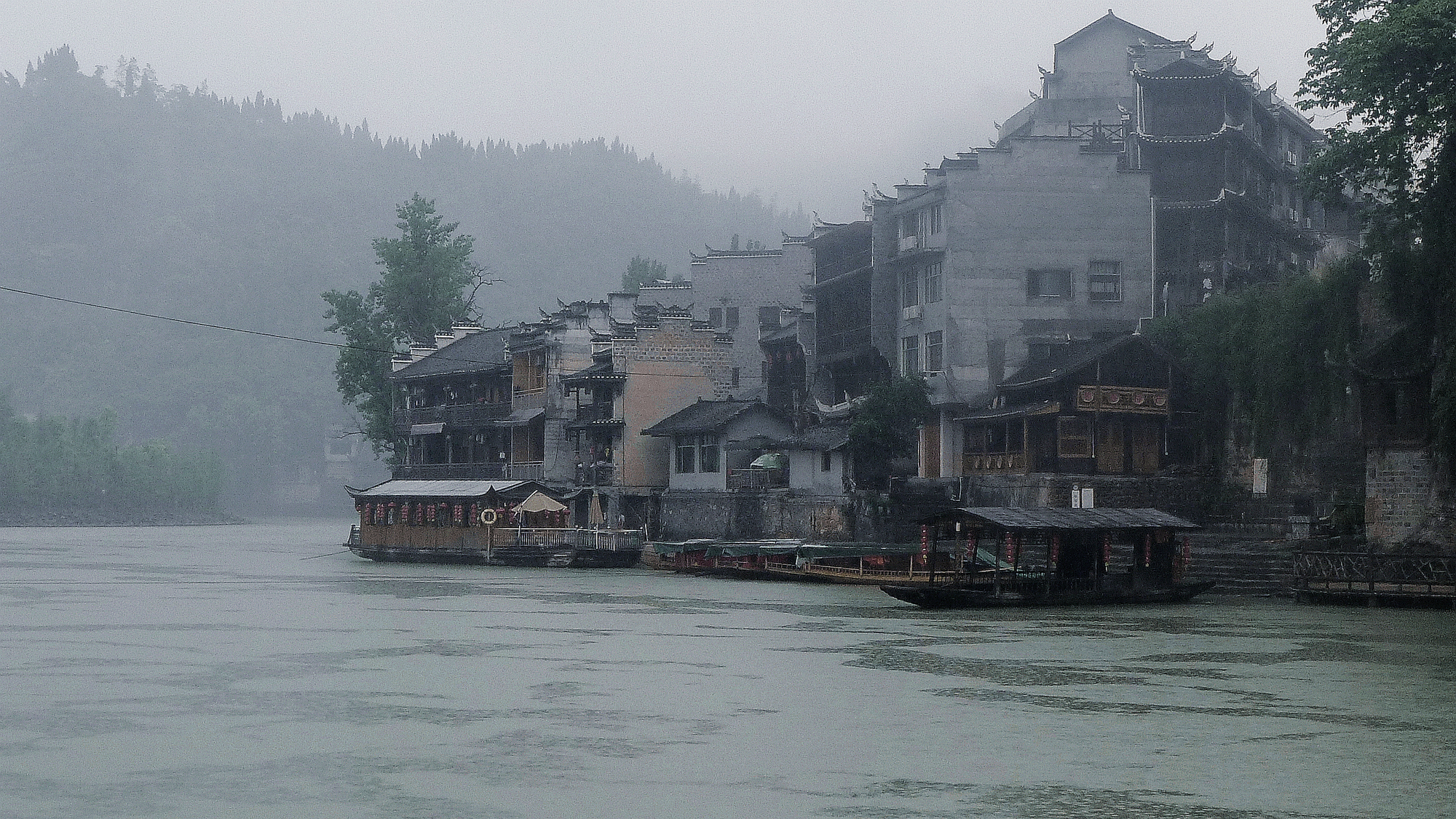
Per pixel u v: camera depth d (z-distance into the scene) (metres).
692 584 73.56
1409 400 60.66
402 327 121.56
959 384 81.25
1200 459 75.38
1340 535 63.97
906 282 86.31
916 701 33.94
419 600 63.25
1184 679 37.50
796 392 98.75
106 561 101.50
